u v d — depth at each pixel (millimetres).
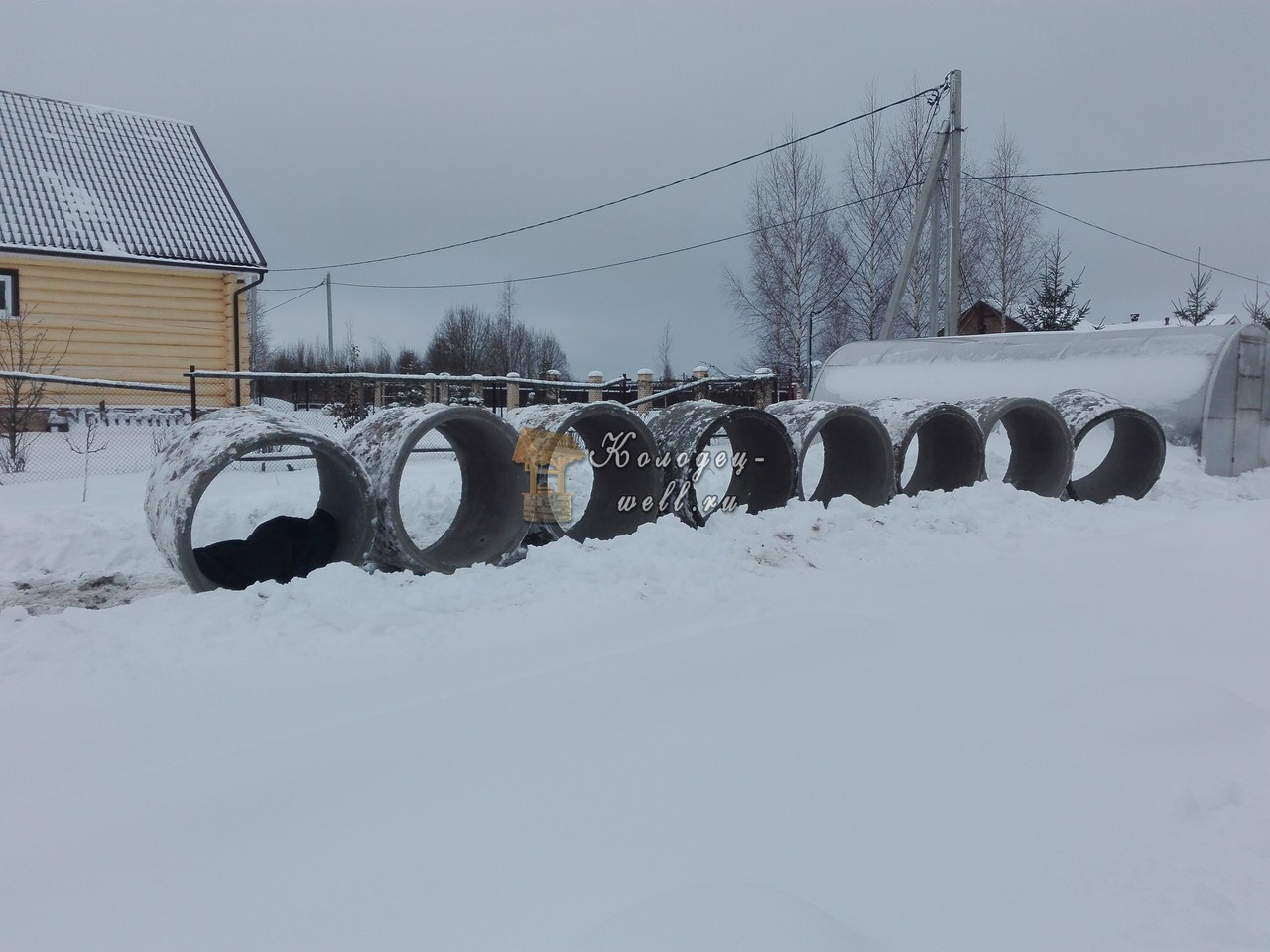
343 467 5875
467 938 2234
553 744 3295
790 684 3896
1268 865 2660
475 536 7129
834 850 2662
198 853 2598
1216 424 11773
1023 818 2883
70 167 17594
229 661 4293
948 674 4098
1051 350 13711
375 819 2771
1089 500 10453
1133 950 2266
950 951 2234
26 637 4512
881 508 8117
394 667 4211
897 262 31766
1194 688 3811
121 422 16109
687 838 2695
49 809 2830
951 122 20234
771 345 32844
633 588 5590
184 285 17078
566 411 7160
